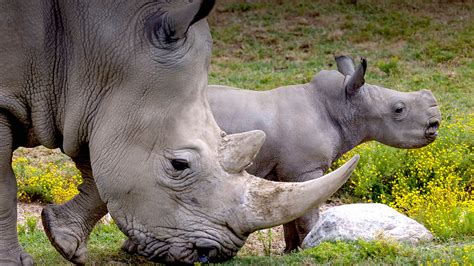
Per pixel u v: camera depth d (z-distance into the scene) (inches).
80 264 490.3
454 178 676.7
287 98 576.1
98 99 437.1
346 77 585.9
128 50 427.5
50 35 443.8
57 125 457.1
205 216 422.3
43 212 484.7
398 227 528.4
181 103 423.8
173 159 420.5
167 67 422.0
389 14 1145.4
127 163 427.2
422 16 1137.4
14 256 466.3
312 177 568.1
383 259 485.7
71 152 455.5
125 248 527.2
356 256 490.9
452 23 1110.4
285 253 542.9
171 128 422.6
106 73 433.1
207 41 432.5
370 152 722.8
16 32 440.8
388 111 588.4
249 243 588.4
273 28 1122.7
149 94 425.1
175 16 416.5
